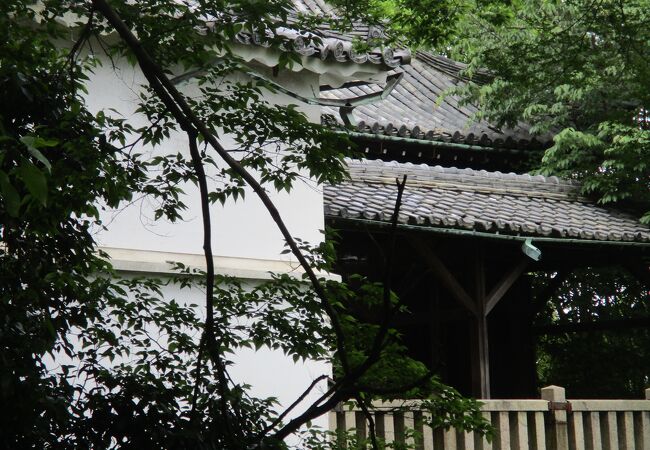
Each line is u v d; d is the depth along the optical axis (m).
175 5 8.98
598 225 22.06
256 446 7.74
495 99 25.81
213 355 8.12
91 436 7.70
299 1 22.59
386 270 6.77
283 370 16.14
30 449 7.32
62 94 8.24
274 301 9.59
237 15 9.44
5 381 7.10
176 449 7.79
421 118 26.52
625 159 24.06
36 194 4.29
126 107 15.20
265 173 9.34
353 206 18.48
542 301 26.06
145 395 8.04
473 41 26.17
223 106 9.06
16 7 9.03
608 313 29.75
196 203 15.76
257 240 16.39
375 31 15.56
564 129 26.11
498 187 22.38
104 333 8.62
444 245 20.98
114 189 8.56
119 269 14.59
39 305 7.89
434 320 23.17
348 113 17.17
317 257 10.02
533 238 20.55
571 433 17.36
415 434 12.05
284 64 9.70
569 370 29.62
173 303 9.13
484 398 20.14
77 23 9.30
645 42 21.80
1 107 7.84
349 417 14.73
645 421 18.31
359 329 9.79
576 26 23.59
